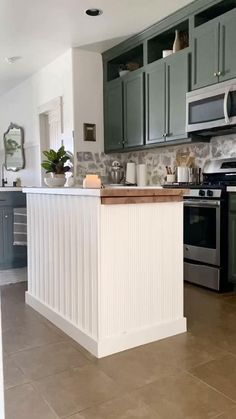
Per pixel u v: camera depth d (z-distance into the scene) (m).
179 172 3.94
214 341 2.11
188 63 3.49
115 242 1.97
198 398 1.53
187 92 3.51
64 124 4.73
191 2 3.31
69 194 2.16
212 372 1.75
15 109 6.23
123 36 4.09
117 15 3.53
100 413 1.44
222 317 2.51
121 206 1.98
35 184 5.72
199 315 2.55
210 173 3.67
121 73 4.48
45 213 2.53
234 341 2.11
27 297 2.87
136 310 2.07
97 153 4.71
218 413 1.43
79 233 2.11
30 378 1.72
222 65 3.12
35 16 3.50
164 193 2.11
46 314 2.54
